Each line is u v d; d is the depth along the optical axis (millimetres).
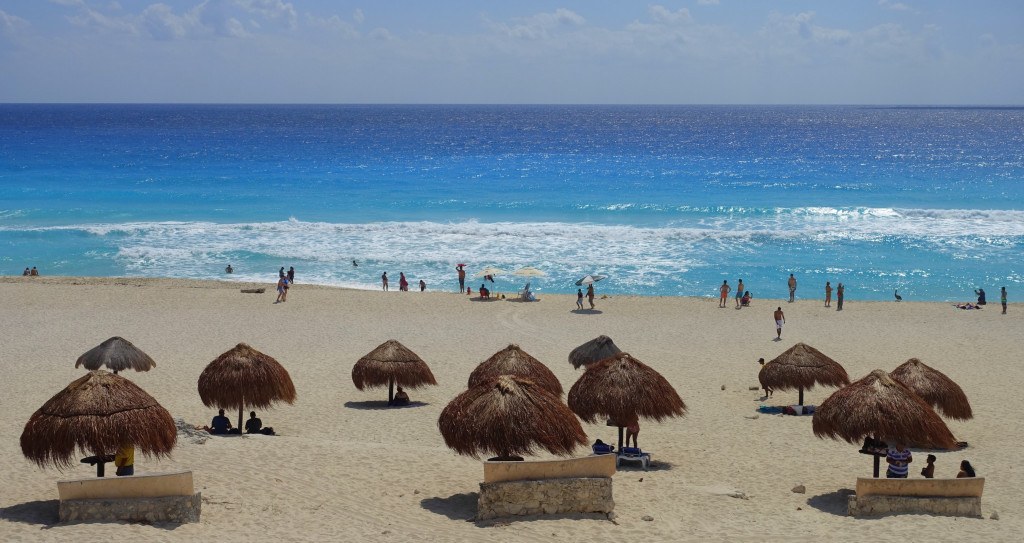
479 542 11234
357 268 44625
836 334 30688
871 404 13938
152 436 11766
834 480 15203
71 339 29125
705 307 35656
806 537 11859
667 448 17734
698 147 138500
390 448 16641
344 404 21672
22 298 35844
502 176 85000
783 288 40844
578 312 34844
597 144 146875
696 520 12586
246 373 18156
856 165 100438
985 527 12156
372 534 11500
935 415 14055
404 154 117312
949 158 113000
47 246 49000
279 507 12523
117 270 44156
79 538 10555
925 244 48969
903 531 12039
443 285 41719
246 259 46250
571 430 12781
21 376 23859
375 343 29281
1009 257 45938
